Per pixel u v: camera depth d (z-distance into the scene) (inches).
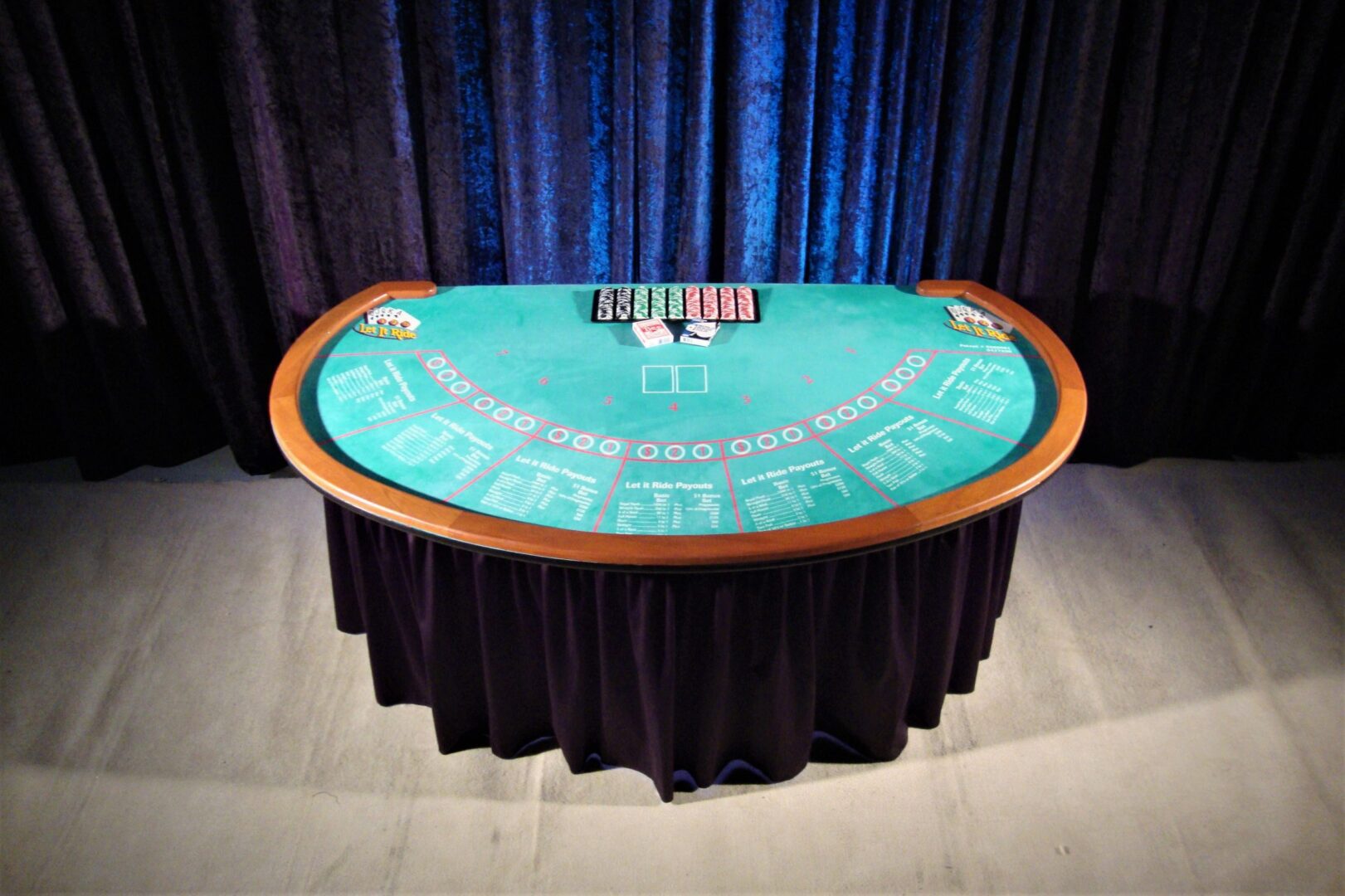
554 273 126.5
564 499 74.9
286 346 126.9
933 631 86.0
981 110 114.0
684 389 88.2
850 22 109.8
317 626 109.3
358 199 119.4
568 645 80.7
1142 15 107.3
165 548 120.0
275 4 107.0
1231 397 132.9
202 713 99.0
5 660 104.3
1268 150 116.0
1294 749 95.7
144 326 124.5
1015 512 89.0
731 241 123.2
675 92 114.4
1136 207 118.7
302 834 87.7
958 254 124.1
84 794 90.7
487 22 109.4
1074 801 91.0
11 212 113.7
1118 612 111.9
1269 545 121.4
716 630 76.0
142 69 108.6
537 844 87.2
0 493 128.5
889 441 81.4
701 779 88.8
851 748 93.4
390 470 77.9
